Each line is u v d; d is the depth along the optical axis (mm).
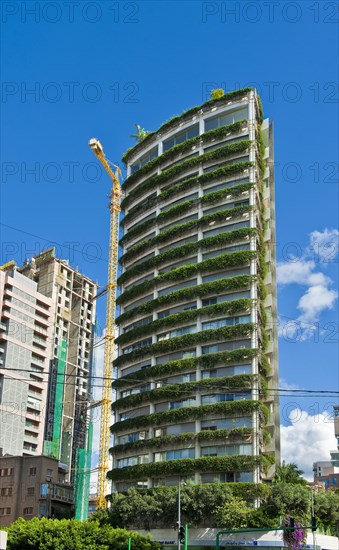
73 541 63469
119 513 81875
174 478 85125
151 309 98438
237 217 94375
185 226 98312
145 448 89312
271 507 74500
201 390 86938
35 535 64375
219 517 75500
